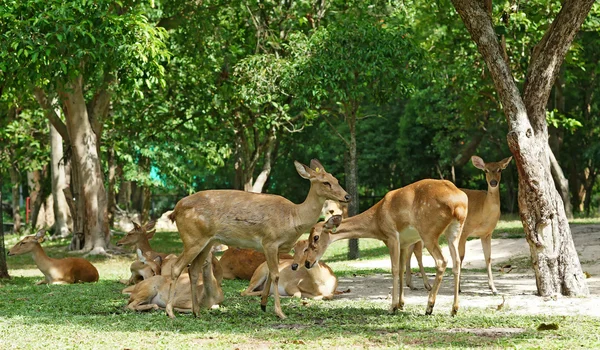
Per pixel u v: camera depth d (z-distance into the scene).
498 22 17.77
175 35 23.17
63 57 15.64
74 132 23.22
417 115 36.19
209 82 24.31
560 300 11.43
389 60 19.31
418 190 10.18
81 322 9.67
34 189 36.78
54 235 30.98
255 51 23.70
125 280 14.67
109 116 27.73
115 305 11.30
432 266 17.33
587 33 27.95
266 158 25.97
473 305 11.05
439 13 22.11
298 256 10.68
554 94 31.45
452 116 32.03
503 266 16.41
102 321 9.74
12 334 8.75
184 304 10.54
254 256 14.16
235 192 10.15
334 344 7.98
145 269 13.55
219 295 10.86
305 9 23.55
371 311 10.43
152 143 31.02
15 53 14.88
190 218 9.95
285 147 36.25
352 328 9.05
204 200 10.02
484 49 12.29
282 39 23.95
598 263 15.71
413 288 13.10
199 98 24.81
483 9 12.32
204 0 22.95
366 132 38.94
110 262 21.58
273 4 24.27
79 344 8.09
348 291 12.77
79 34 15.55
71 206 25.69
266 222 9.91
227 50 23.55
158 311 10.55
